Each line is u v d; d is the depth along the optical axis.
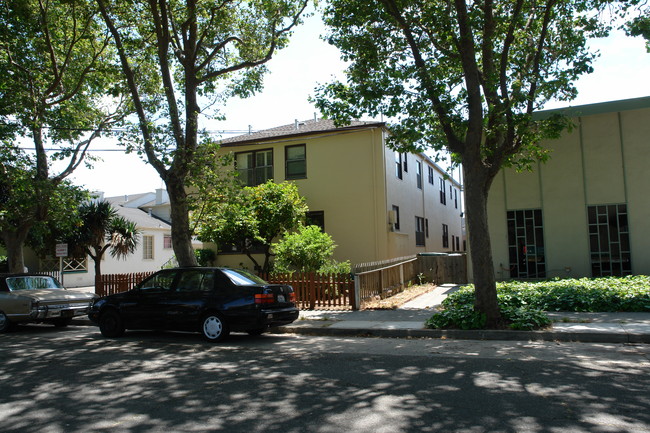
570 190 15.65
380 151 19.20
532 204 16.05
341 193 19.61
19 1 13.27
